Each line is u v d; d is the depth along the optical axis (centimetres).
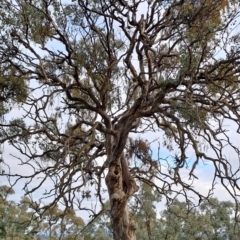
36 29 1291
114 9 1382
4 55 1359
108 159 1570
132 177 1595
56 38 1347
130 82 1543
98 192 1620
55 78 1436
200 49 1179
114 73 1482
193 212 2334
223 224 3259
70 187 1438
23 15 1259
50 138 1475
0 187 1580
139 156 1750
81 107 1519
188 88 1148
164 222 3100
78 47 1364
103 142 1609
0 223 3094
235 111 1284
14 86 1346
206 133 1316
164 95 1257
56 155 1585
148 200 2055
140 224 2675
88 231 2216
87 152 1545
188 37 1208
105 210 1727
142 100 1391
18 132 1480
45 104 1380
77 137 1479
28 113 1394
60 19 1343
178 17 1359
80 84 1445
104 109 1516
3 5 1250
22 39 1315
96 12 1370
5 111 1386
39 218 1590
